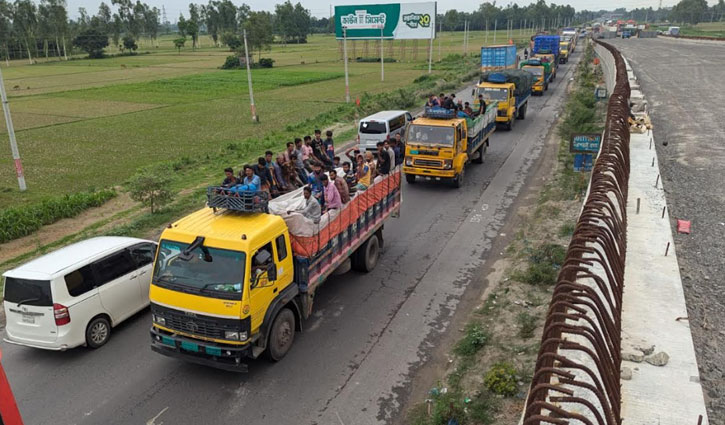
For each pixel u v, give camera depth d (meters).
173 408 7.93
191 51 138.75
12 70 87.62
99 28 142.75
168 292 8.22
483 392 7.98
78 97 51.34
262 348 8.35
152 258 10.77
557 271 11.65
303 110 39.31
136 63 98.38
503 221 15.43
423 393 8.16
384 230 15.05
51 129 34.44
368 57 88.31
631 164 14.70
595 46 76.94
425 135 18.22
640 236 9.52
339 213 10.23
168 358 9.27
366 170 12.41
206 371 8.86
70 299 9.02
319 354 9.22
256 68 78.25
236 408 7.91
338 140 26.61
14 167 24.39
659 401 5.15
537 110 34.19
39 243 14.16
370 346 9.43
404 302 10.96
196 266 8.16
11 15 115.81
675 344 6.12
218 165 23.16
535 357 8.66
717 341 8.59
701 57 60.62
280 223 8.73
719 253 11.88
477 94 27.78
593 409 3.86
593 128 24.75
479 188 18.73
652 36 125.75
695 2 183.75
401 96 37.38
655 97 34.94
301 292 9.34
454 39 134.00
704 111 29.58
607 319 5.01
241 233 8.20
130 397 8.20
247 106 42.44
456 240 14.16
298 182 13.47
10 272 9.11
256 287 8.08
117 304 9.92
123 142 29.81
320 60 90.19
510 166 21.50
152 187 16.17
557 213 15.36
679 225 13.27
